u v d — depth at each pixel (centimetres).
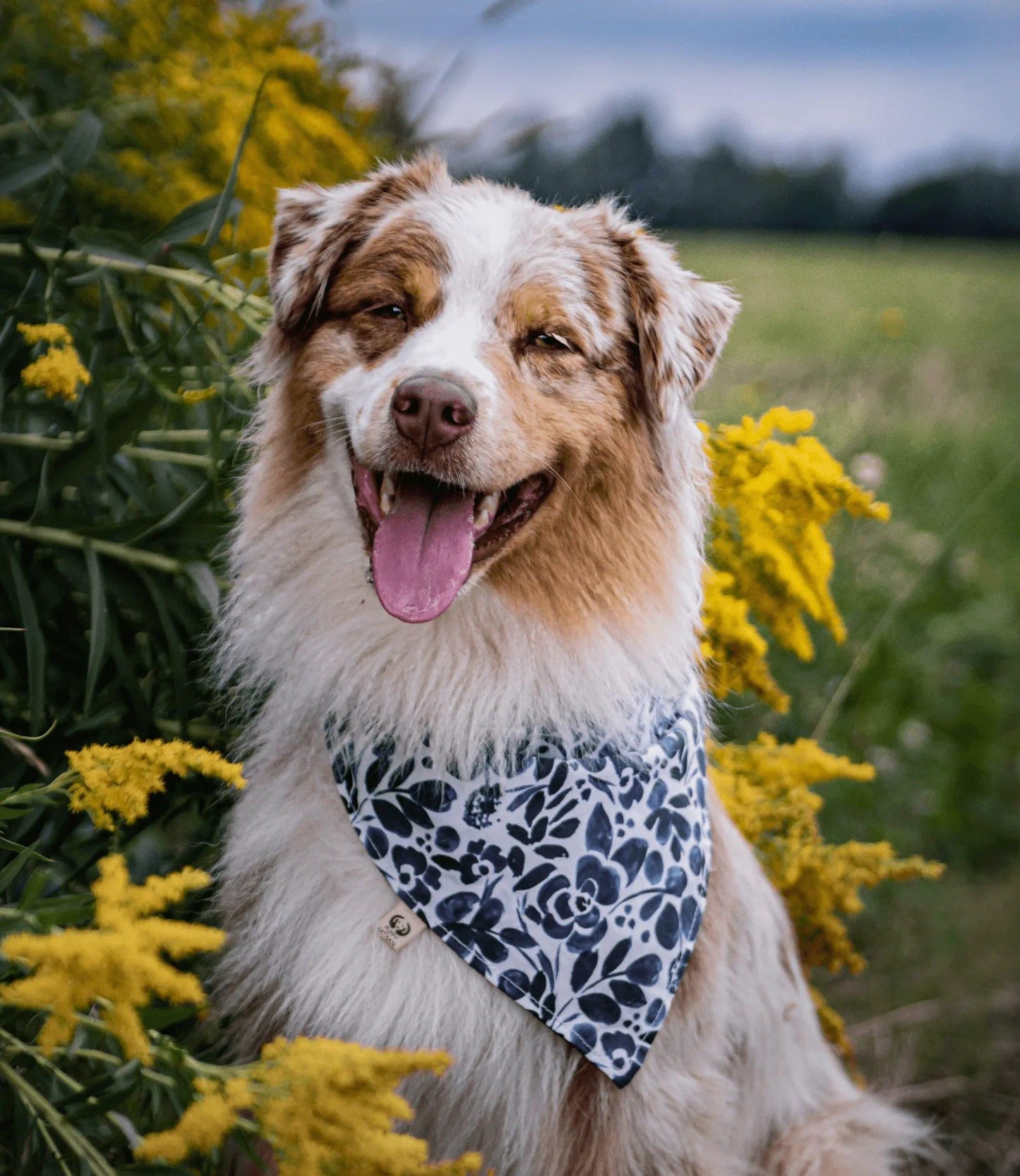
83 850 275
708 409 568
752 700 436
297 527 264
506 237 260
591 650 259
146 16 348
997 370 1025
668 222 2269
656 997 248
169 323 305
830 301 1620
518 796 252
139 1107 197
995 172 2950
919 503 685
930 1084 386
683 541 274
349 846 254
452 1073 248
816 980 425
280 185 361
